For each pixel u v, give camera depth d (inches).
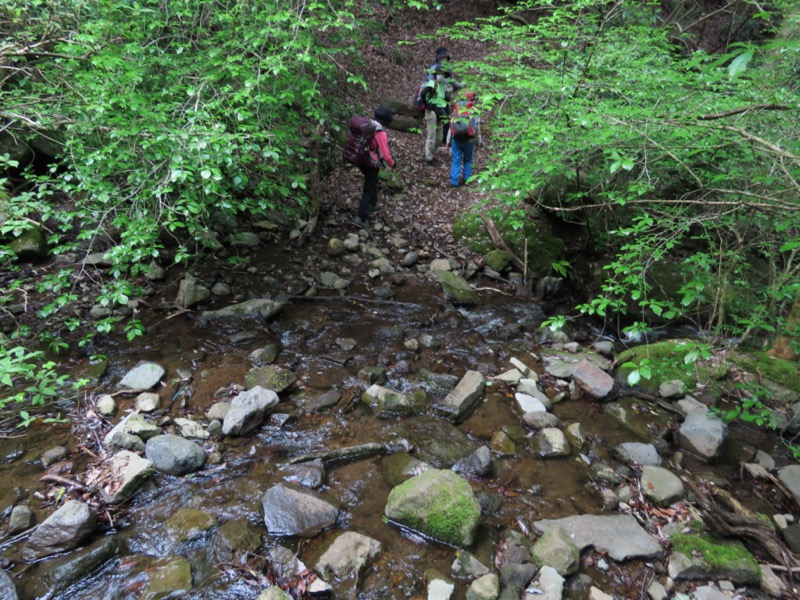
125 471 96.8
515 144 148.1
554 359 160.4
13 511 87.4
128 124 128.0
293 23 144.5
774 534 93.4
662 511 102.1
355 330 167.9
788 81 124.8
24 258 162.4
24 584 77.1
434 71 250.5
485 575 82.0
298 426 119.6
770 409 131.6
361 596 79.0
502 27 170.6
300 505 93.5
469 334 173.9
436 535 90.1
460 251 239.6
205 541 87.4
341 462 110.0
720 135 98.2
